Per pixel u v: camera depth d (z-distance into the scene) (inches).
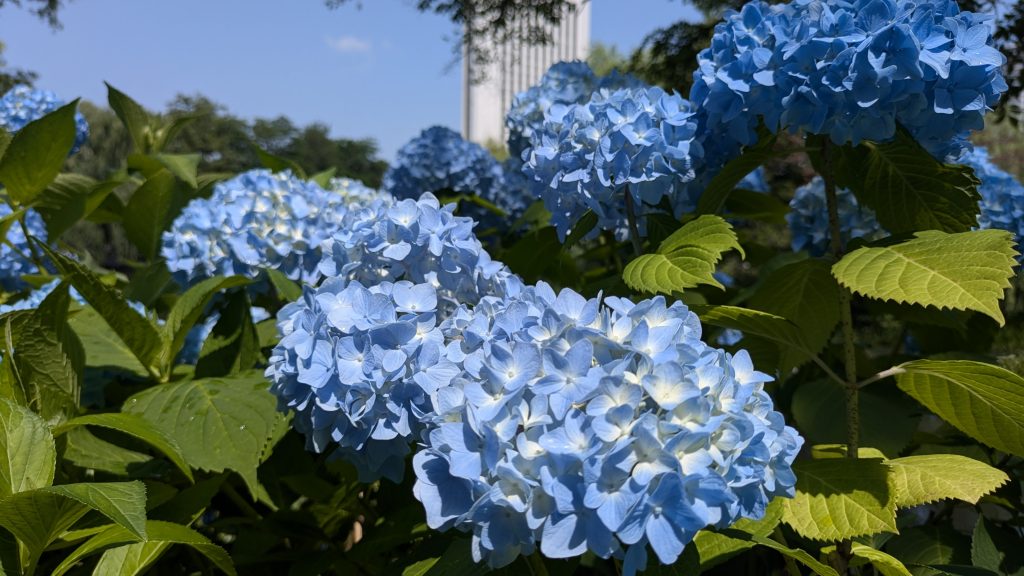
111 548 66.2
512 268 125.1
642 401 48.5
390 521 87.2
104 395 99.9
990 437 72.3
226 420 78.7
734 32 77.7
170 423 78.8
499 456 47.7
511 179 176.7
